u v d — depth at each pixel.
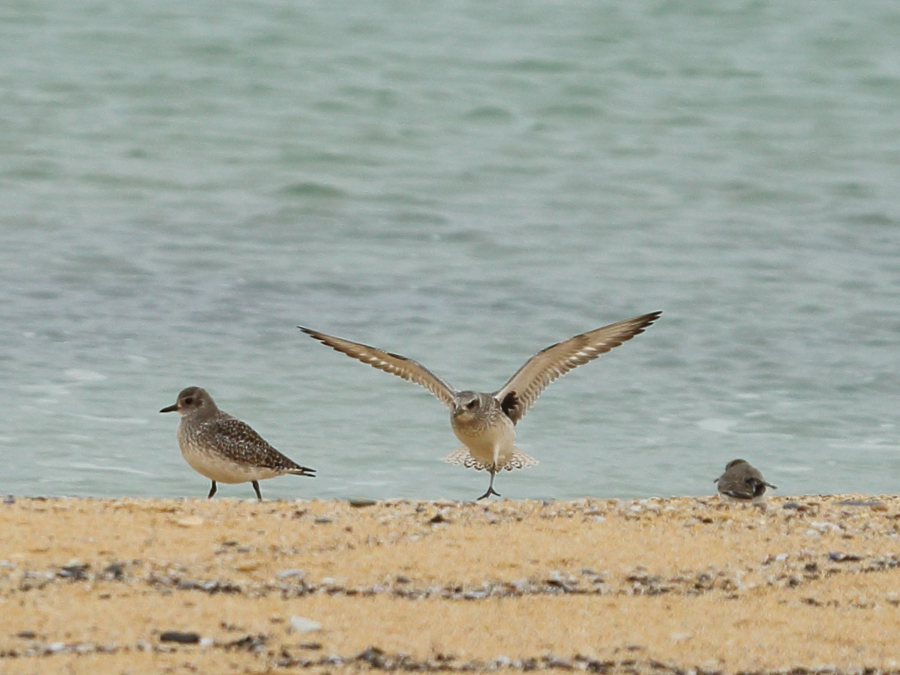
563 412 19.50
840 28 45.88
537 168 34.22
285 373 20.55
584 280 25.75
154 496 15.77
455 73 40.84
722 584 10.41
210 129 36.00
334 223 29.33
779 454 17.95
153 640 8.88
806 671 8.92
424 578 10.23
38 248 26.33
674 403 19.97
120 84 38.56
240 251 26.94
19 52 40.78
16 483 15.91
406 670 8.67
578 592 10.12
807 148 36.50
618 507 12.48
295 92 38.81
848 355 22.16
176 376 20.16
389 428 18.59
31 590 9.59
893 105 40.06
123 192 30.84
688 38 44.91
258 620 9.28
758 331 23.17
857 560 11.05
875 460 17.73
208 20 44.84
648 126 37.97
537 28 45.47
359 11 46.81
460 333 22.66
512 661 8.88
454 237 28.52
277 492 16.17
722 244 28.55
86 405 18.80
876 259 27.73
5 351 20.89
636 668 8.87
